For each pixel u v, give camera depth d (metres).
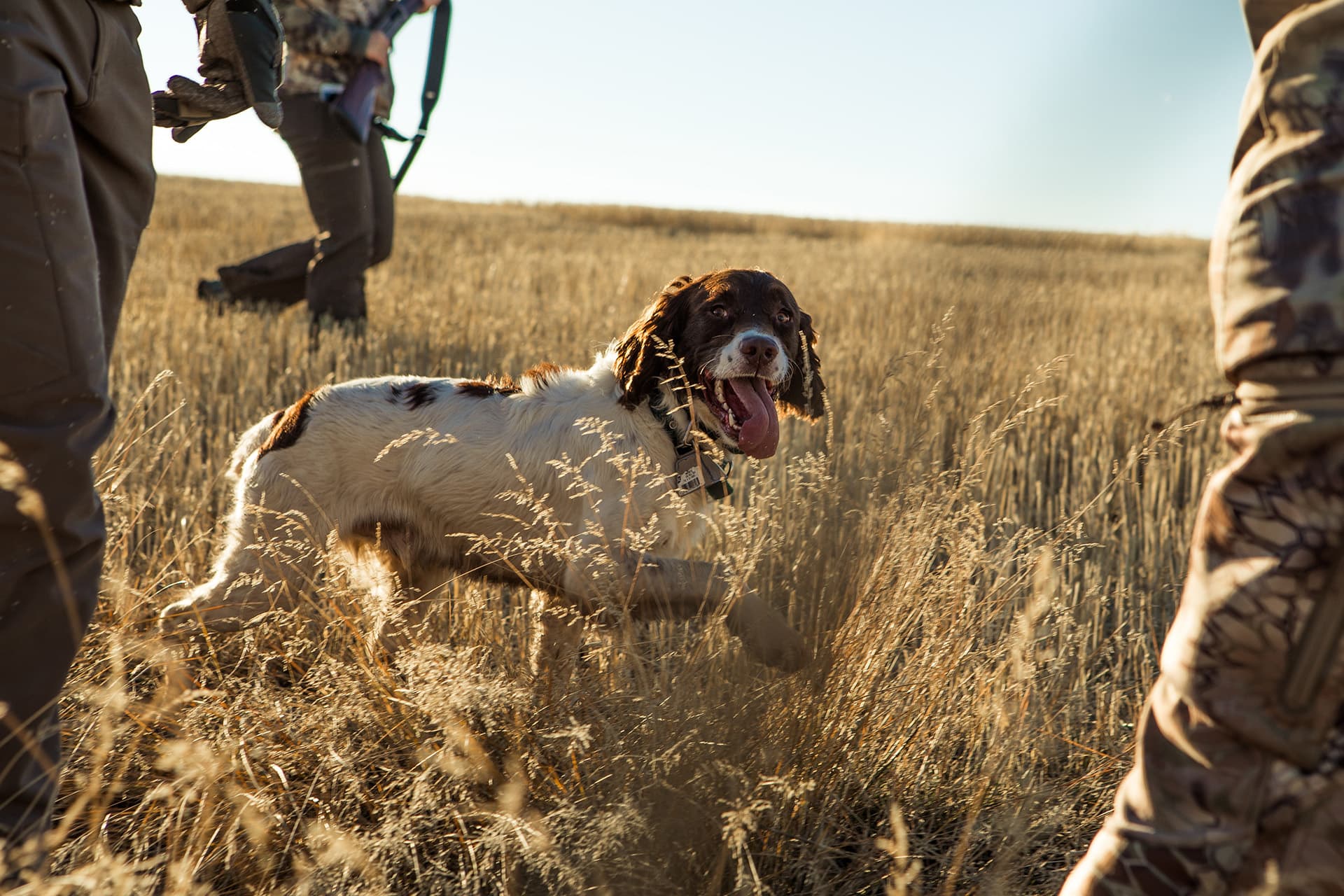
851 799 2.36
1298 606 1.21
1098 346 9.00
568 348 7.65
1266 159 1.26
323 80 7.12
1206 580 1.29
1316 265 1.19
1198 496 5.05
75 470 1.76
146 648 2.54
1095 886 1.39
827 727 2.32
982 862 2.21
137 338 7.12
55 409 1.75
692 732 2.08
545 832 1.96
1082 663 2.83
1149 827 1.34
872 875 2.18
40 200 1.69
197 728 2.33
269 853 2.07
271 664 3.05
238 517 3.20
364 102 6.66
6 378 1.70
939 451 2.68
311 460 3.17
